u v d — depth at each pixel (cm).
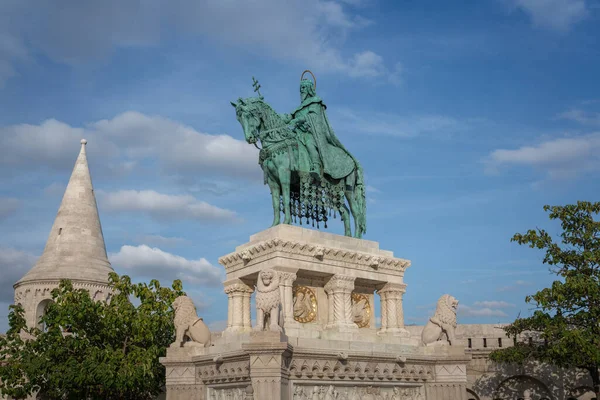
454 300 1995
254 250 1872
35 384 3033
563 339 2722
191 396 1822
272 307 1555
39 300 4538
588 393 3478
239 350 1612
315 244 1855
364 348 1778
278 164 1953
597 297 2697
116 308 3142
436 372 1908
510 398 3594
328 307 1917
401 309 2041
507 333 3192
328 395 1666
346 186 2133
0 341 3048
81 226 4856
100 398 3027
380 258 2003
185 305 1928
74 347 2914
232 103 2016
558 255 2966
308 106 2080
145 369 2839
